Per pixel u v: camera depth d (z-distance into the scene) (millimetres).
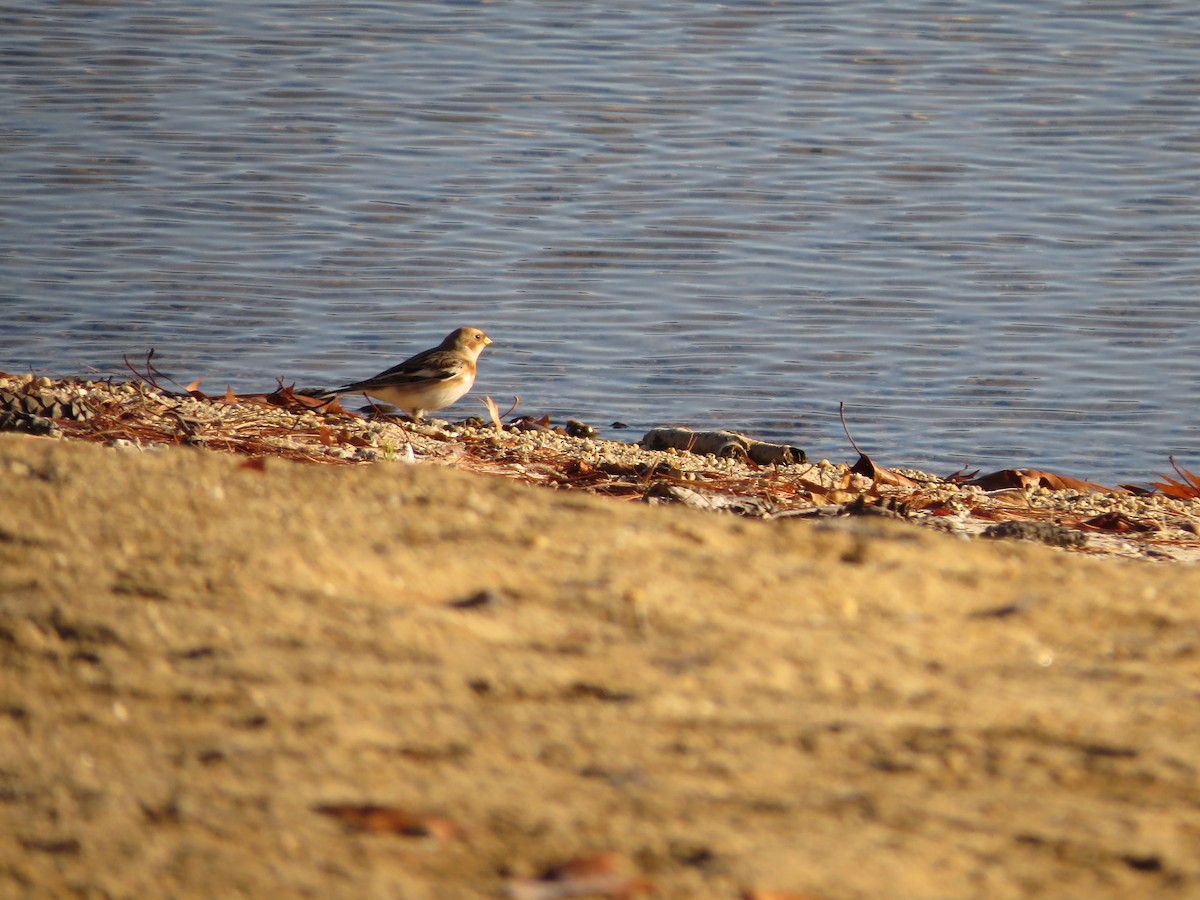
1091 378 25734
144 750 5469
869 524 8727
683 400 24156
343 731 5645
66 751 5441
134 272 30047
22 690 5824
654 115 43531
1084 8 56781
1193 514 13961
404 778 5359
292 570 6934
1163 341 27578
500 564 7359
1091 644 6895
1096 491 15148
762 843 5008
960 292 30062
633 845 4980
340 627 6453
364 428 14688
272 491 8031
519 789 5320
